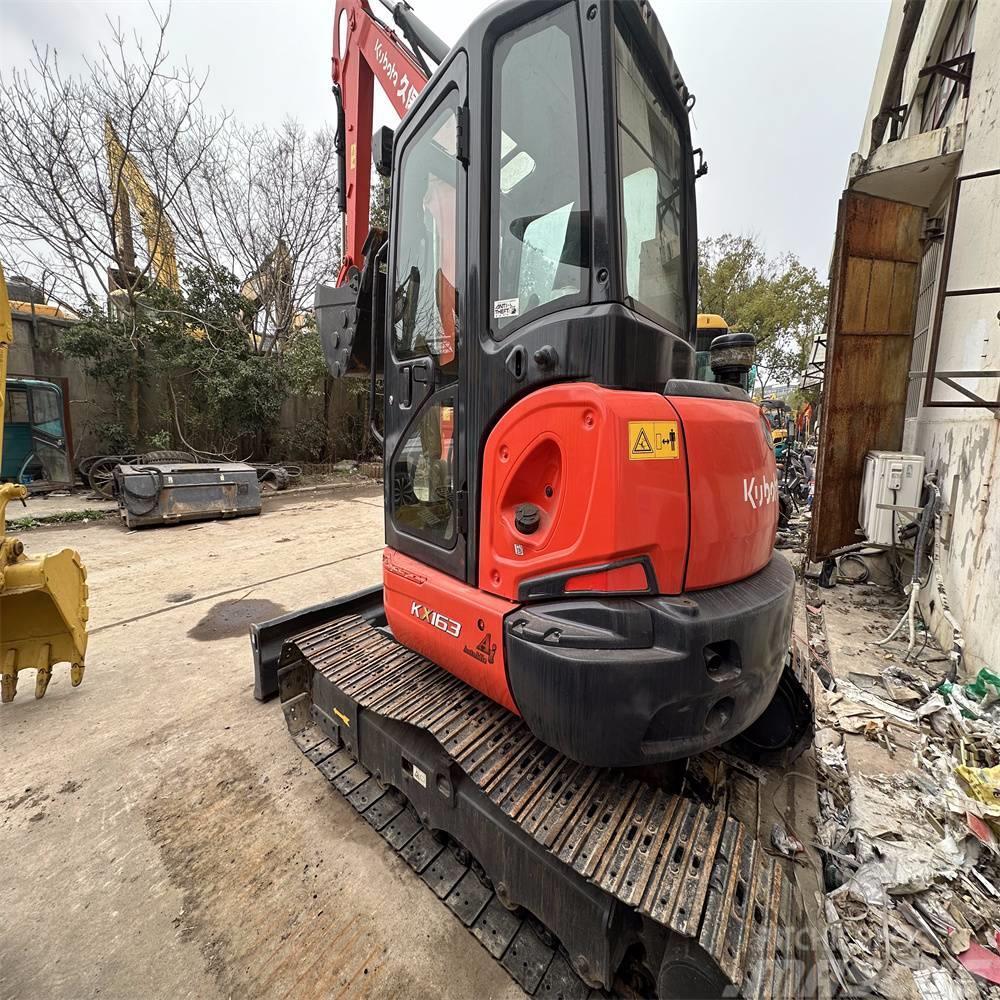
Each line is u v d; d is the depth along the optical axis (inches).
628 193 59.1
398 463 80.6
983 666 116.2
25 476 343.0
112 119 378.9
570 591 53.4
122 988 61.0
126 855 79.1
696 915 47.6
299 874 76.0
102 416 395.2
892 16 277.6
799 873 59.3
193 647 145.8
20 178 354.9
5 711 115.3
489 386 60.6
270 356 438.9
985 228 131.6
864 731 104.1
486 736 67.4
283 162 457.1
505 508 59.5
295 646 104.3
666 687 49.5
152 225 416.5
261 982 61.7
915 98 221.6
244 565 217.6
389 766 81.5
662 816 58.3
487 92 59.7
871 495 168.7
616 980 60.4
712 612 51.6
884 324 184.1
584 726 50.3
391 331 81.5
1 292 96.7
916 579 144.5
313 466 494.3
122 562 220.1
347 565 218.5
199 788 92.8
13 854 79.1
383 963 63.9
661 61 66.1
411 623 75.7
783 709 83.0
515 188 60.4
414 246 77.4
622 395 50.9
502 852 63.6
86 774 96.0
